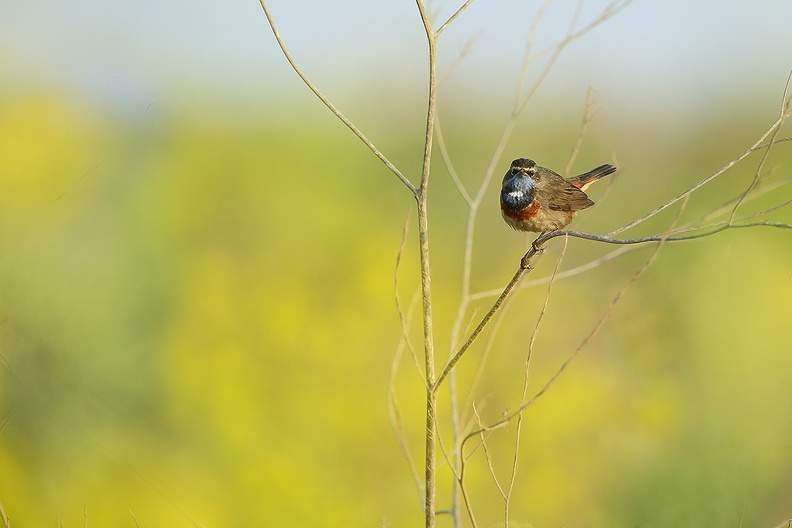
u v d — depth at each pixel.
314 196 15.93
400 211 18.58
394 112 21.30
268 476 11.28
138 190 13.65
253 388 12.12
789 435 11.99
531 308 15.14
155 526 9.52
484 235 18.33
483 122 21.64
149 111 13.91
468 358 13.51
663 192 20.39
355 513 11.45
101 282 12.15
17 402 9.09
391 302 13.57
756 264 14.82
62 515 8.79
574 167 21.05
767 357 13.16
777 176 19.80
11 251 11.07
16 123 12.73
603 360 14.55
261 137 17.34
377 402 12.29
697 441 12.16
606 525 11.68
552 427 12.62
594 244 17.84
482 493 12.09
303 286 13.51
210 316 12.86
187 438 11.53
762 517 11.23
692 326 14.05
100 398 10.38
